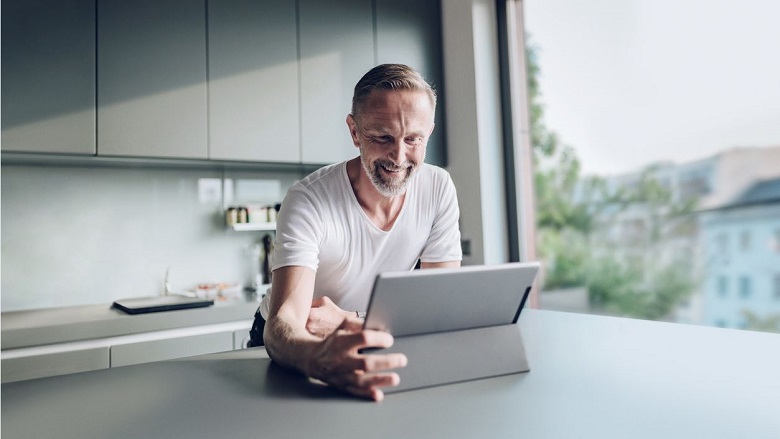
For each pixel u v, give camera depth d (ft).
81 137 7.02
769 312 12.69
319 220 4.12
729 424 2.20
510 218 9.81
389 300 2.69
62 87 6.91
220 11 8.04
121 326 7.04
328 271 4.51
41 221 8.03
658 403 2.45
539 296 10.30
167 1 7.65
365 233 4.45
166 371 3.16
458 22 9.90
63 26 6.95
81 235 8.30
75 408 2.52
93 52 7.13
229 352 3.69
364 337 2.61
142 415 2.42
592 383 2.77
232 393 2.72
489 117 9.73
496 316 3.05
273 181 9.93
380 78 3.68
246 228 9.14
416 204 4.66
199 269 9.21
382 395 2.60
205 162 8.22
